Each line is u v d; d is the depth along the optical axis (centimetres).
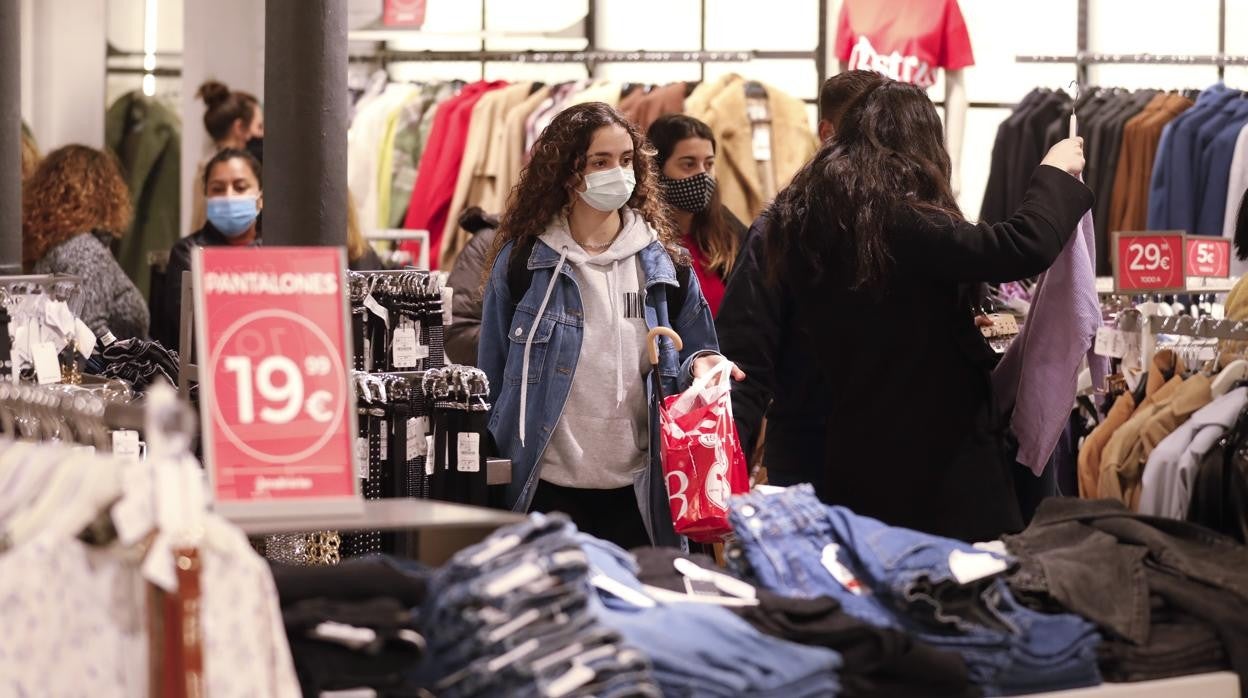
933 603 326
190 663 250
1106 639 344
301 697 269
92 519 254
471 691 269
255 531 284
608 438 470
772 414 477
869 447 423
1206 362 492
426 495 447
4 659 244
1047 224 404
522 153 922
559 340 471
